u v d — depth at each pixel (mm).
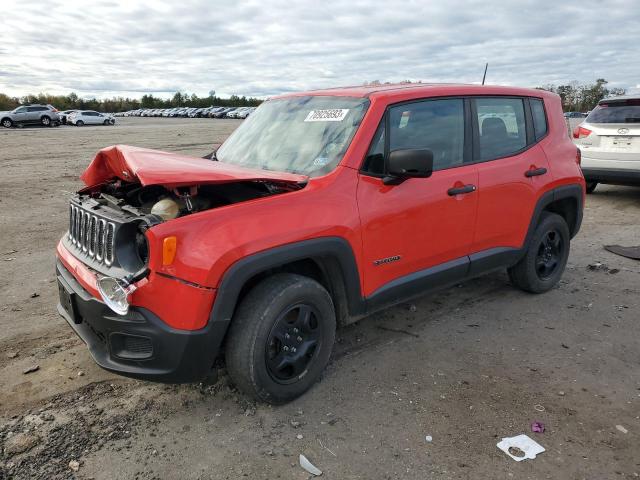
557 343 3900
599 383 3346
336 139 3396
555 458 2648
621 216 7945
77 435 2844
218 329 2713
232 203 3098
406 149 3268
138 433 2869
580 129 8773
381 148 3391
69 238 3549
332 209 3076
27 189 10703
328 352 3258
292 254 2885
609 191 10070
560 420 2957
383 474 2549
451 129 3855
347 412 3051
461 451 2703
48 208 8836
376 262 3354
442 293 4902
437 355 3727
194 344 2670
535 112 4594
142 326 2629
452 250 3855
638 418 2975
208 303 2660
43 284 5113
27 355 3695
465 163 3918
